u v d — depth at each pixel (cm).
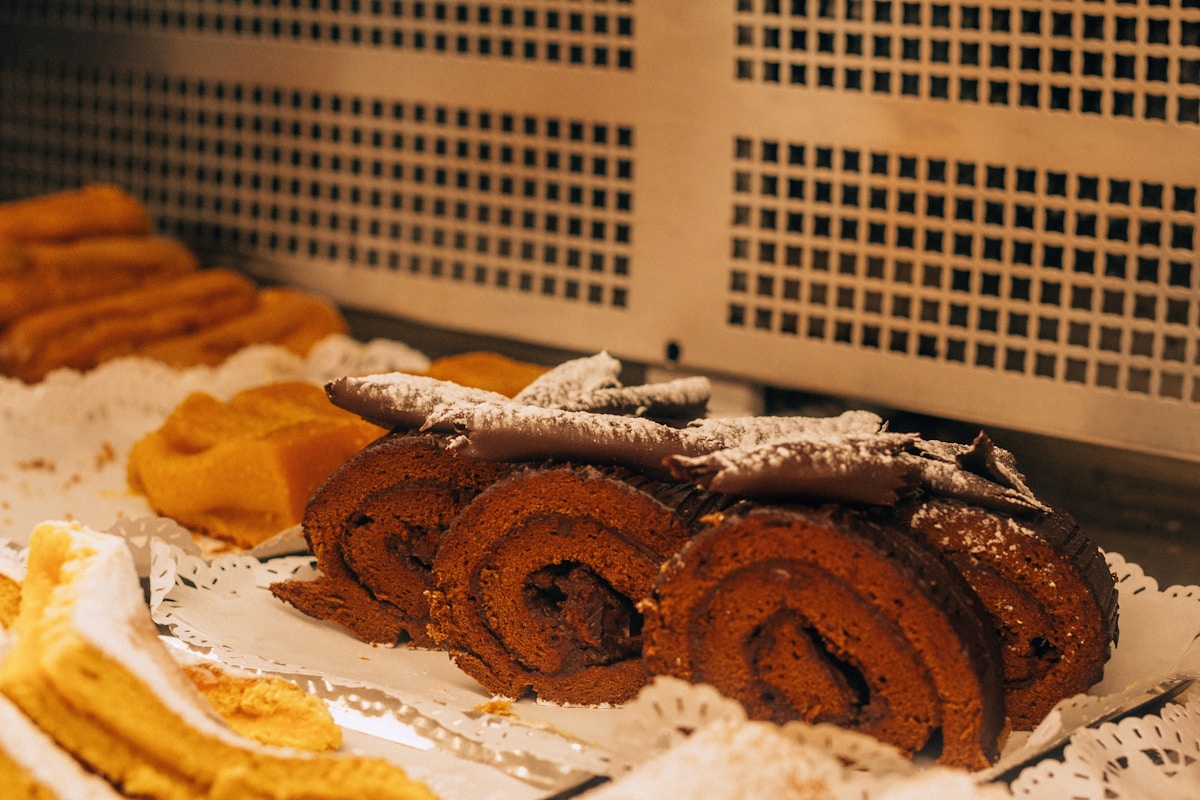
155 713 68
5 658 71
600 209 100
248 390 96
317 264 111
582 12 98
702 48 95
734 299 97
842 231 93
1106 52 86
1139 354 87
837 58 92
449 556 76
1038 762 72
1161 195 86
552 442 75
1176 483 88
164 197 117
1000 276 90
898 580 70
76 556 73
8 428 98
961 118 89
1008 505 74
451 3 103
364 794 68
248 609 82
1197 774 72
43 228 107
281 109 111
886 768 69
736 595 72
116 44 116
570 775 71
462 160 104
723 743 67
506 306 105
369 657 80
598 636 76
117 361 101
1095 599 73
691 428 77
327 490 80
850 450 71
